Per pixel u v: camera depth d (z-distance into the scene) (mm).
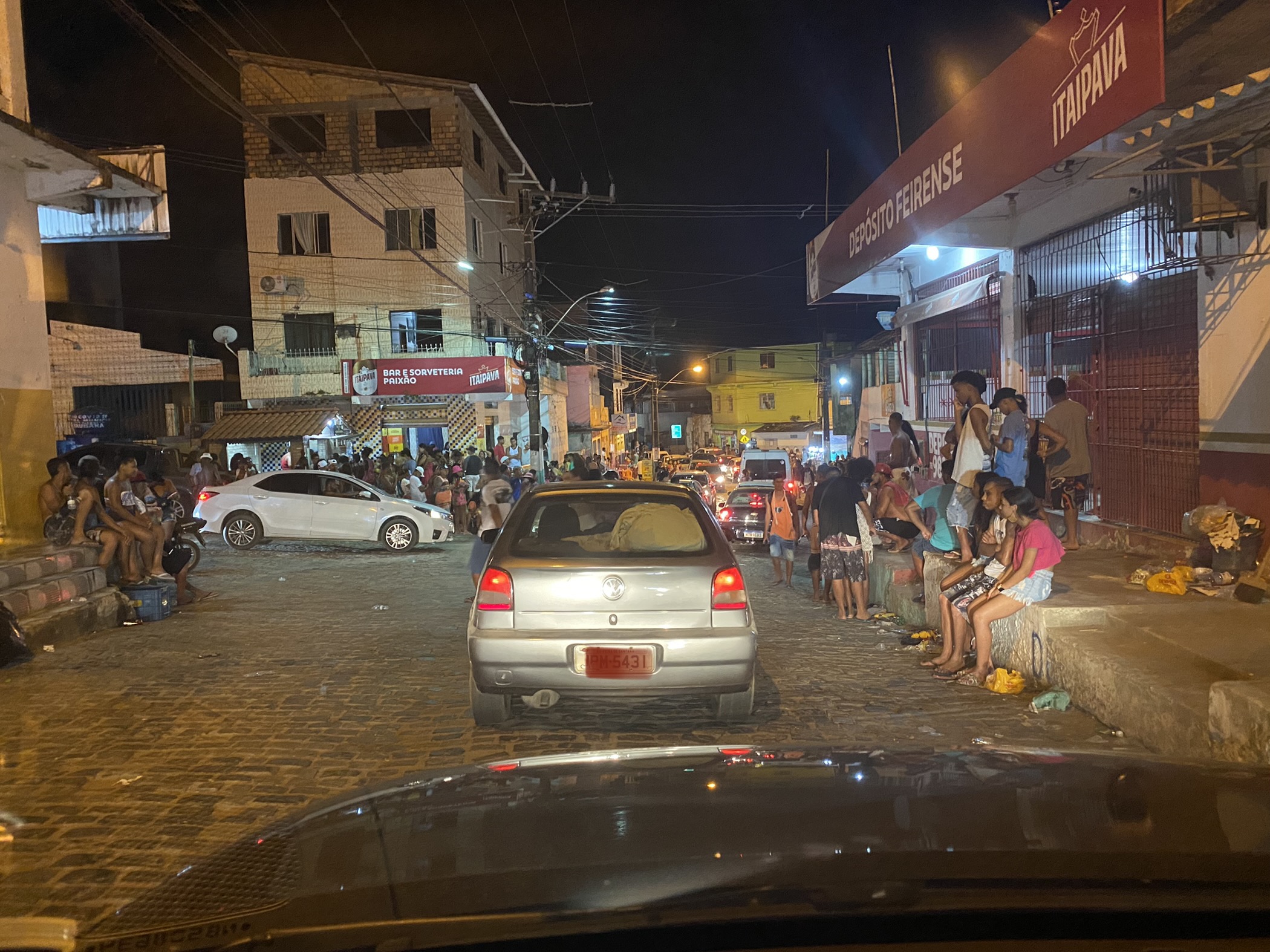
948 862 1362
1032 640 6844
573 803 1694
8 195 10070
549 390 39719
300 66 31875
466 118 32906
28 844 4012
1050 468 9875
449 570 14625
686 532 5887
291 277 32344
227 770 5023
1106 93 5520
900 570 10578
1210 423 8203
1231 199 7434
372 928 1273
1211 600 6902
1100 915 1202
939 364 16047
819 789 1712
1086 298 10547
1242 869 1336
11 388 10086
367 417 32844
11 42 9828
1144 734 5238
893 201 10195
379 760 5215
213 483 20859
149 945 1392
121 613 9492
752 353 66438
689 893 1293
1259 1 4719
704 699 6578
